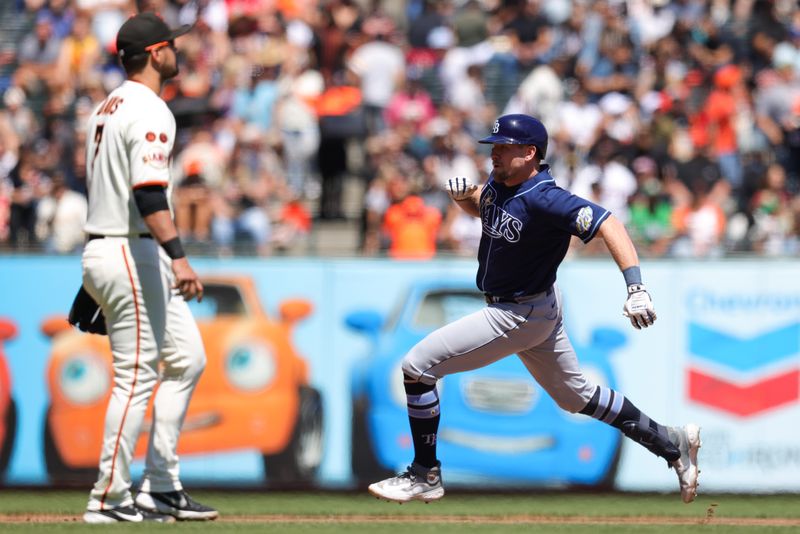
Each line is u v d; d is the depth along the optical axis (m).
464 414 30.19
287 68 46.22
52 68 49.03
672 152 42.12
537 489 30.06
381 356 30.77
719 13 50.22
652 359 30.56
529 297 18.47
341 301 30.89
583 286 30.67
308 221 42.00
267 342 30.69
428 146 43.25
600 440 30.17
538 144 17.98
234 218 40.25
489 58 48.53
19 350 30.52
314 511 24.95
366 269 30.95
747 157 43.88
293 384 30.66
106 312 19.80
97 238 19.58
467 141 43.34
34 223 40.81
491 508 26.19
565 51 48.72
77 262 30.58
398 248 37.84
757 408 30.44
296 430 30.55
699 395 30.50
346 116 42.97
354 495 28.97
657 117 42.94
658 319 30.59
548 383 19.48
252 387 30.56
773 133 45.41
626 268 17.27
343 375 30.72
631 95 46.16
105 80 47.91
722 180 41.53
